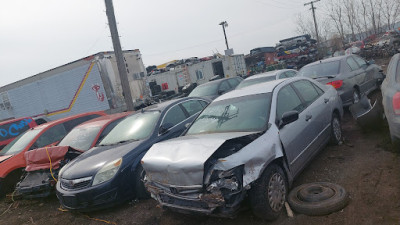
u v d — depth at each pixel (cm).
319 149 504
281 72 1055
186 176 350
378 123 589
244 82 1058
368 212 340
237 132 413
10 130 1041
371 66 959
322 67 841
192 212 363
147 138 574
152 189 401
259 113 432
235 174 341
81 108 1602
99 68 1508
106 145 611
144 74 1656
